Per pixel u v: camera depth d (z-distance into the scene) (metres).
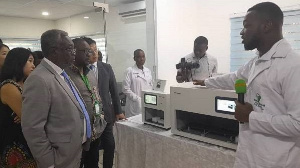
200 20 3.90
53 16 4.62
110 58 4.01
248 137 1.05
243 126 1.07
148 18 3.47
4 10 3.96
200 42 2.52
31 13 4.27
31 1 3.46
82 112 1.40
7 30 4.43
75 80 1.67
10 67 1.37
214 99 1.31
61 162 1.29
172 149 1.52
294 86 0.86
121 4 3.97
